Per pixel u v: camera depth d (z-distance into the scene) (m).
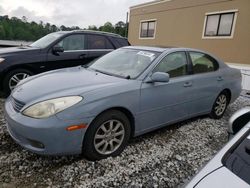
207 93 4.04
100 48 6.08
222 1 11.16
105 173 2.51
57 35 5.62
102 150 2.72
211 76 4.09
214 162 1.44
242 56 10.57
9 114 2.55
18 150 2.83
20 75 4.95
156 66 3.23
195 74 3.82
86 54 5.78
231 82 4.55
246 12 10.21
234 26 10.77
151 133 3.64
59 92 2.54
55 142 2.32
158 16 15.05
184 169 2.71
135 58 3.49
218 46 11.59
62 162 2.65
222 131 3.91
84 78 3.01
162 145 3.25
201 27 12.37
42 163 2.61
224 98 4.56
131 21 17.64
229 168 1.37
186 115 3.76
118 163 2.71
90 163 2.66
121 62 3.53
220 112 4.53
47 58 5.21
